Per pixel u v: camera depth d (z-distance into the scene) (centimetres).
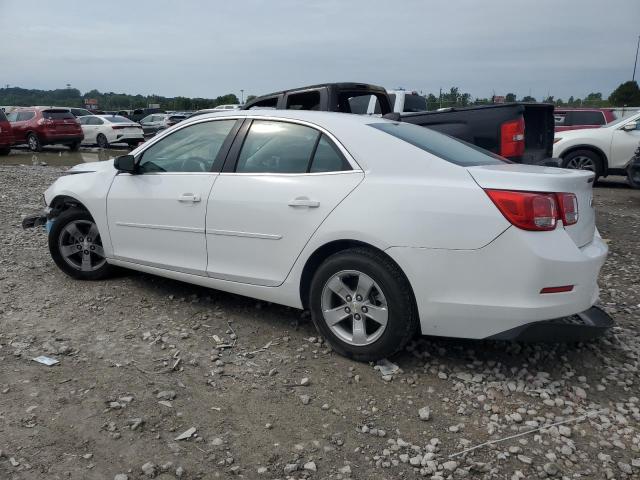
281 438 287
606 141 1184
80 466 262
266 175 396
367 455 276
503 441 288
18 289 496
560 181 322
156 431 290
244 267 406
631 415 315
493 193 318
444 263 325
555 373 360
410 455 276
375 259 344
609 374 361
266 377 348
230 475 259
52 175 1367
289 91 718
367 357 359
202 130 447
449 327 334
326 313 371
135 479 255
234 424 298
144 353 377
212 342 396
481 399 326
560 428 298
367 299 354
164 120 2869
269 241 388
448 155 363
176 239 441
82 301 470
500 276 316
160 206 446
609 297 514
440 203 327
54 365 357
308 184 373
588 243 351
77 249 518
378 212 341
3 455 266
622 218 902
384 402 322
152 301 473
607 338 416
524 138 683
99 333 407
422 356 377
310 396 326
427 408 313
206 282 433
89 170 523
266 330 418
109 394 323
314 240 366
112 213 481
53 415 301
